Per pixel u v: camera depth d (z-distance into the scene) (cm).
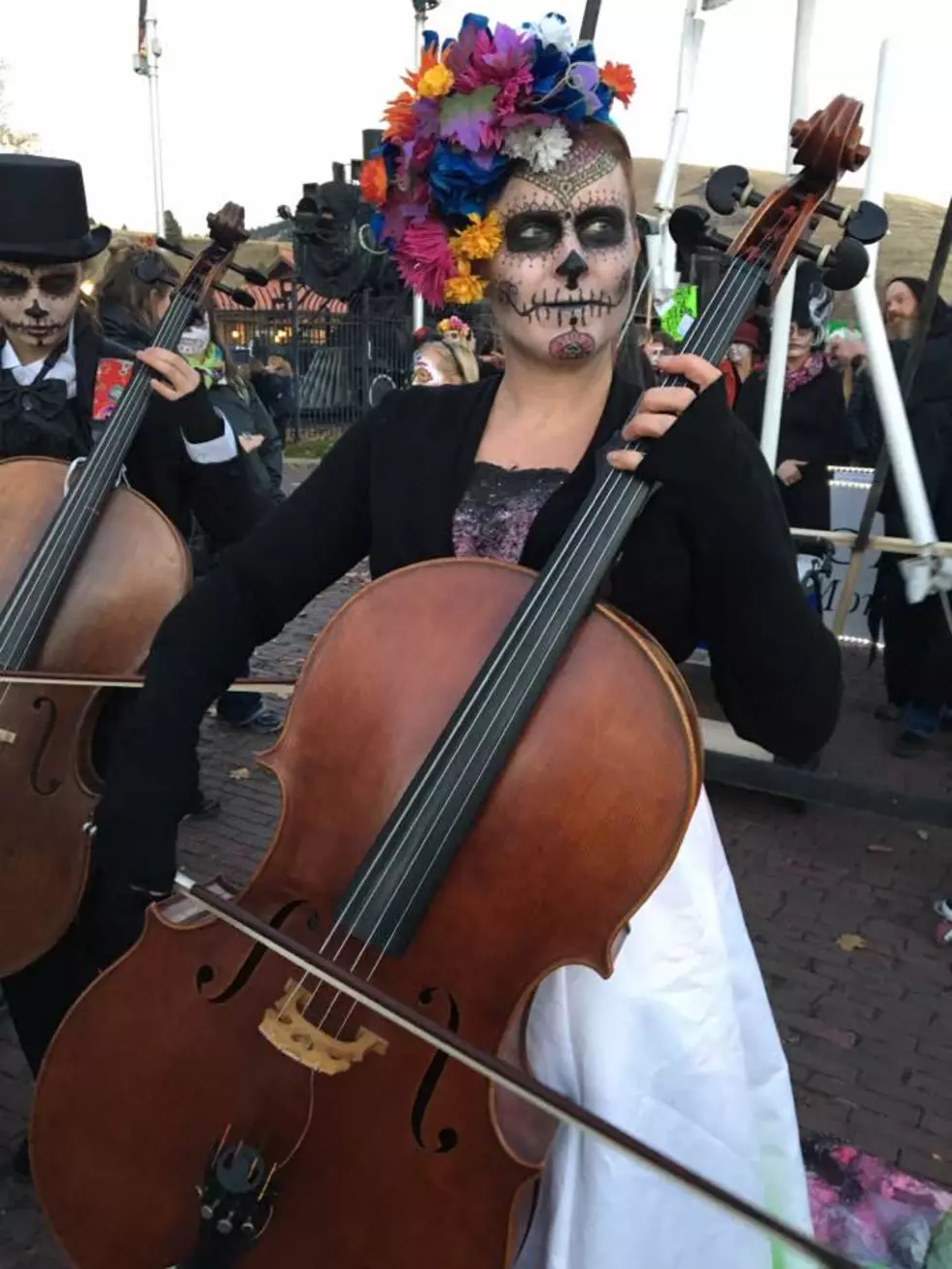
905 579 347
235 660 159
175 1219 138
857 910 362
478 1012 133
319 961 125
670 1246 139
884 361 317
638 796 128
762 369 484
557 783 131
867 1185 231
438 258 144
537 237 139
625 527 129
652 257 468
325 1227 132
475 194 140
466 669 138
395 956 133
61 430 234
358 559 168
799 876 384
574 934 130
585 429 146
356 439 162
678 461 123
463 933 134
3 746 200
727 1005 148
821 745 146
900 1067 283
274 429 533
